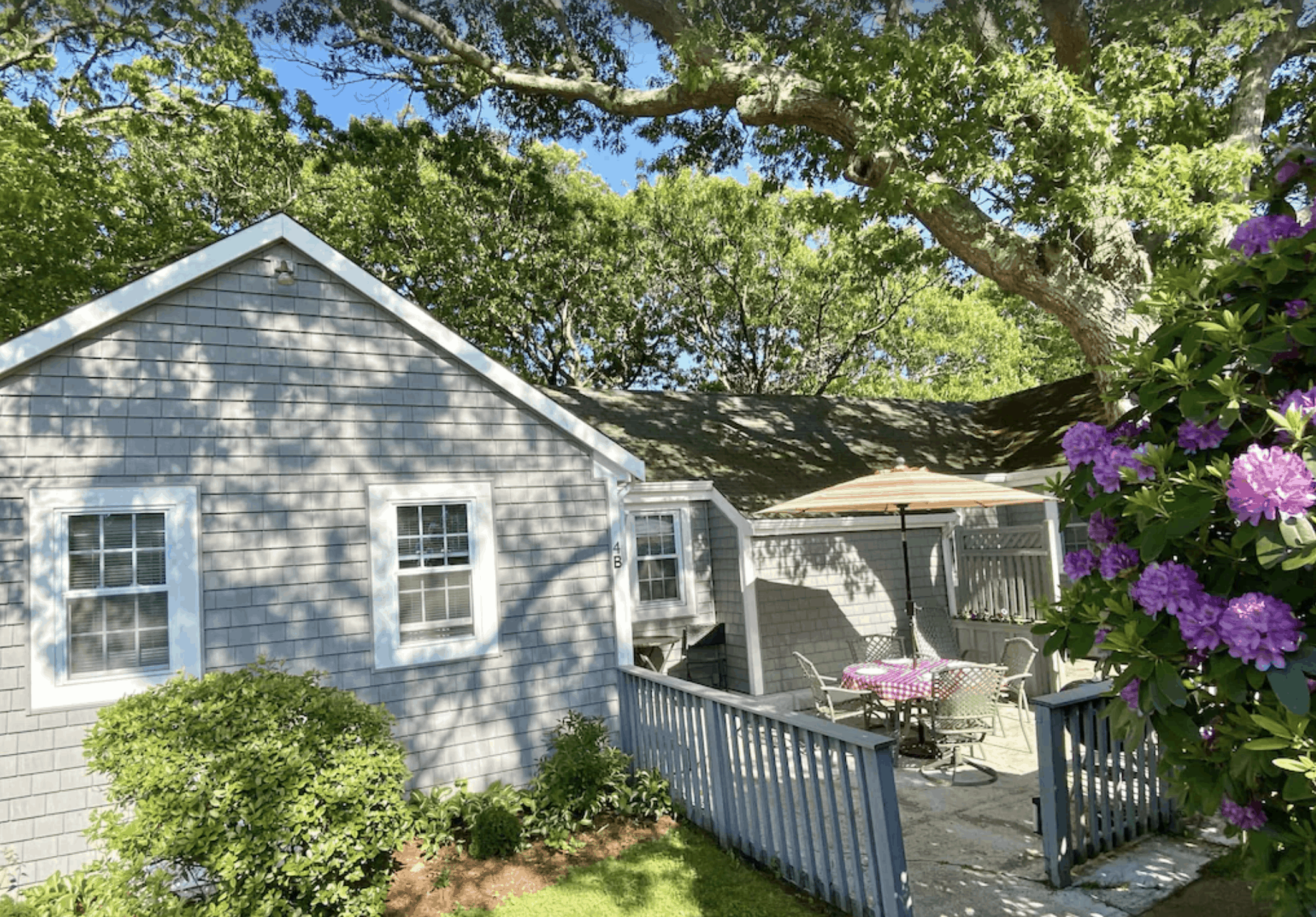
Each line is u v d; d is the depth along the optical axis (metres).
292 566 6.89
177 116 17.00
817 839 6.21
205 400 6.71
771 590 12.52
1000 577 11.30
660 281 26.84
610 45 15.01
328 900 4.89
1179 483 2.70
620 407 15.34
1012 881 5.40
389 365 7.52
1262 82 11.62
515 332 26.02
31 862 5.70
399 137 18.17
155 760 4.90
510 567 7.86
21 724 5.78
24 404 6.05
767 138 14.44
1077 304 10.83
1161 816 6.14
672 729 7.15
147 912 4.53
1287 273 2.89
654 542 12.40
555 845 6.33
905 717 9.00
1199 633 2.57
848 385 30.38
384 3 14.37
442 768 7.26
